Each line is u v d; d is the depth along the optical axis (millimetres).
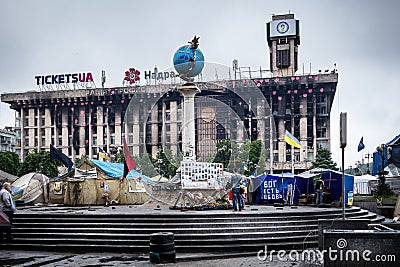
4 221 14438
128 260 12516
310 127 94625
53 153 28750
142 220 15289
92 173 27453
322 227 12727
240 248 13578
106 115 104062
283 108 95125
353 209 19766
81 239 14672
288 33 105000
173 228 14742
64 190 27625
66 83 106312
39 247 14406
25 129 108500
